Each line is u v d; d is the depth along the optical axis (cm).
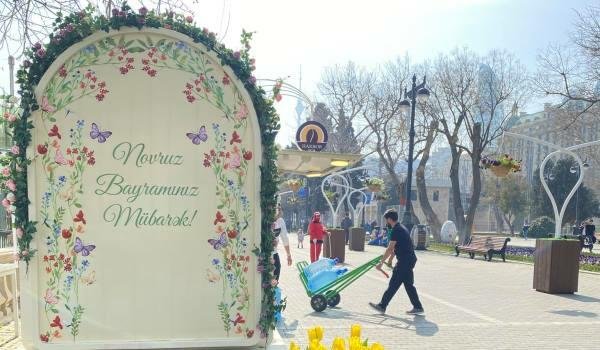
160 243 354
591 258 1692
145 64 352
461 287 1078
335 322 703
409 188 2297
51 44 341
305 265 883
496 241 1811
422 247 2386
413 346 582
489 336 635
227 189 361
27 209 339
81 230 346
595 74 1864
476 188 2873
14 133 335
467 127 2958
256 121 360
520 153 5688
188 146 357
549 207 4894
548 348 586
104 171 349
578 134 3434
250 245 363
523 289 1062
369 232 4091
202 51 355
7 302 632
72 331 346
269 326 362
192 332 357
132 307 351
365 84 3625
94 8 349
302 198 5084
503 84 2903
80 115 346
